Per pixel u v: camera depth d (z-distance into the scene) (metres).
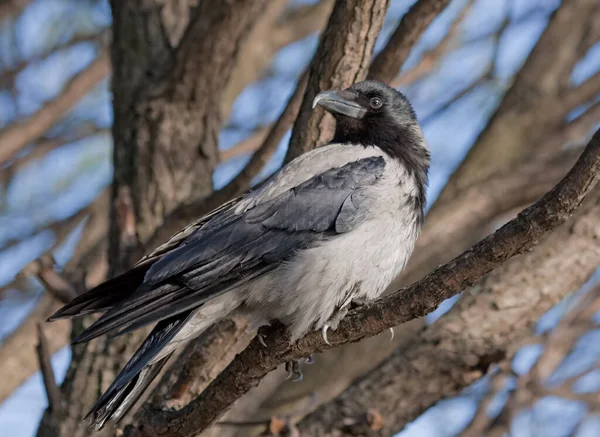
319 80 12.05
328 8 17.81
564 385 12.45
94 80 16.77
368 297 10.80
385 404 11.46
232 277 10.45
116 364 12.08
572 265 11.63
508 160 16.23
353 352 15.20
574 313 12.59
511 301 11.62
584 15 17.11
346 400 11.55
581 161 7.88
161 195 13.20
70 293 12.55
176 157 13.37
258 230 10.67
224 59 13.38
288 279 10.46
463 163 16.31
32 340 15.18
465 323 11.63
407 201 11.14
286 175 11.09
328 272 10.51
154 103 13.48
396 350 11.81
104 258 15.60
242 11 13.05
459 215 15.22
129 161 13.37
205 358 10.95
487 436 12.16
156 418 9.98
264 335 9.94
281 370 14.58
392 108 12.05
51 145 17.53
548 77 16.81
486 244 8.41
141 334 12.20
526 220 8.20
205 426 9.88
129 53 13.95
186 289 10.21
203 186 13.46
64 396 12.09
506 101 16.81
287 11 17.98
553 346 12.34
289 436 11.21
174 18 14.20
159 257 10.56
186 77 13.41
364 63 12.02
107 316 9.73
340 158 11.27
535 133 16.48
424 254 15.16
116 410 9.52
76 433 11.82
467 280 8.62
